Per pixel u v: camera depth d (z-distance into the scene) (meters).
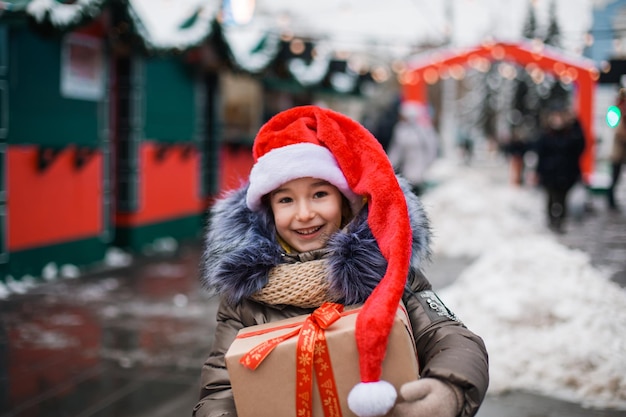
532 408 3.50
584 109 9.99
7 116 6.75
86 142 8.03
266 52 11.17
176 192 10.42
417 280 1.83
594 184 9.68
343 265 1.69
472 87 52.06
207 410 1.71
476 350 1.59
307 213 1.80
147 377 4.29
